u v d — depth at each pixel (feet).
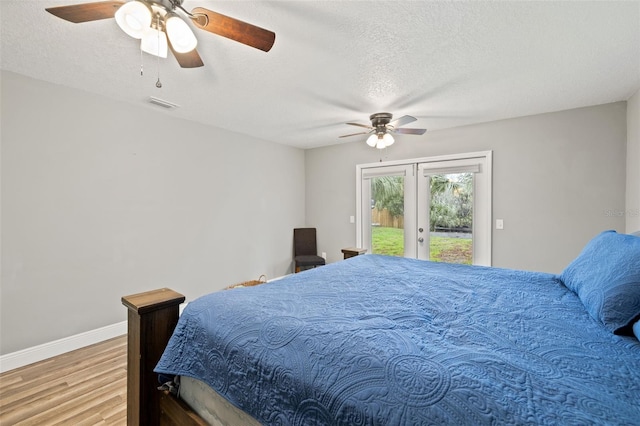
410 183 13.16
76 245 8.41
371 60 6.61
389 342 2.99
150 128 9.98
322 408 2.54
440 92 8.42
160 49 5.22
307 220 16.56
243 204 13.32
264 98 8.89
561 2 4.74
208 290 11.90
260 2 4.76
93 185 8.70
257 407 3.05
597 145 9.34
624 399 2.09
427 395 2.23
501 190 10.97
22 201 7.49
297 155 16.21
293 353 3.04
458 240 12.07
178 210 10.85
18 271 7.45
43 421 5.51
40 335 7.78
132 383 4.36
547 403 2.04
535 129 10.30
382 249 14.08
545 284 5.42
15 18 5.14
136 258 9.71
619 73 7.21
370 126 11.10
